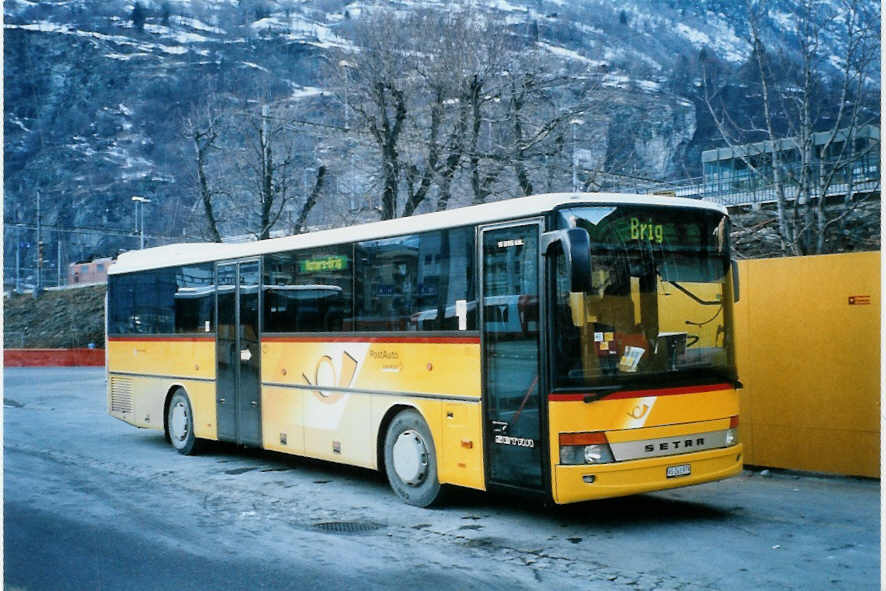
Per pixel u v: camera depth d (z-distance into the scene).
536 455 8.02
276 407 11.81
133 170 145.50
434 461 9.31
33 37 179.75
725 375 8.61
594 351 7.93
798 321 10.74
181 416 14.04
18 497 10.43
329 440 10.84
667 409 8.15
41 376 35.91
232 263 12.84
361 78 28.55
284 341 11.66
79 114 165.00
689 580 6.62
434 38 28.52
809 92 18.36
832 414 10.45
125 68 173.62
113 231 69.88
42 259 86.88
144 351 15.04
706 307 8.64
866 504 9.12
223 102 37.97
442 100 27.77
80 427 18.23
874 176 20.86
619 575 6.80
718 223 8.86
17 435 16.83
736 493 9.91
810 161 18.31
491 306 8.59
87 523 8.96
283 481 11.38
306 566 7.23
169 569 7.20
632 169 30.42
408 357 9.62
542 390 7.96
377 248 10.20
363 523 8.84
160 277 14.69
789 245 17.64
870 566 6.89
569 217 8.06
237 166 36.03
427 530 8.49
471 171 27.50
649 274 8.33
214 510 9.59
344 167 29.78
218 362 13.09
